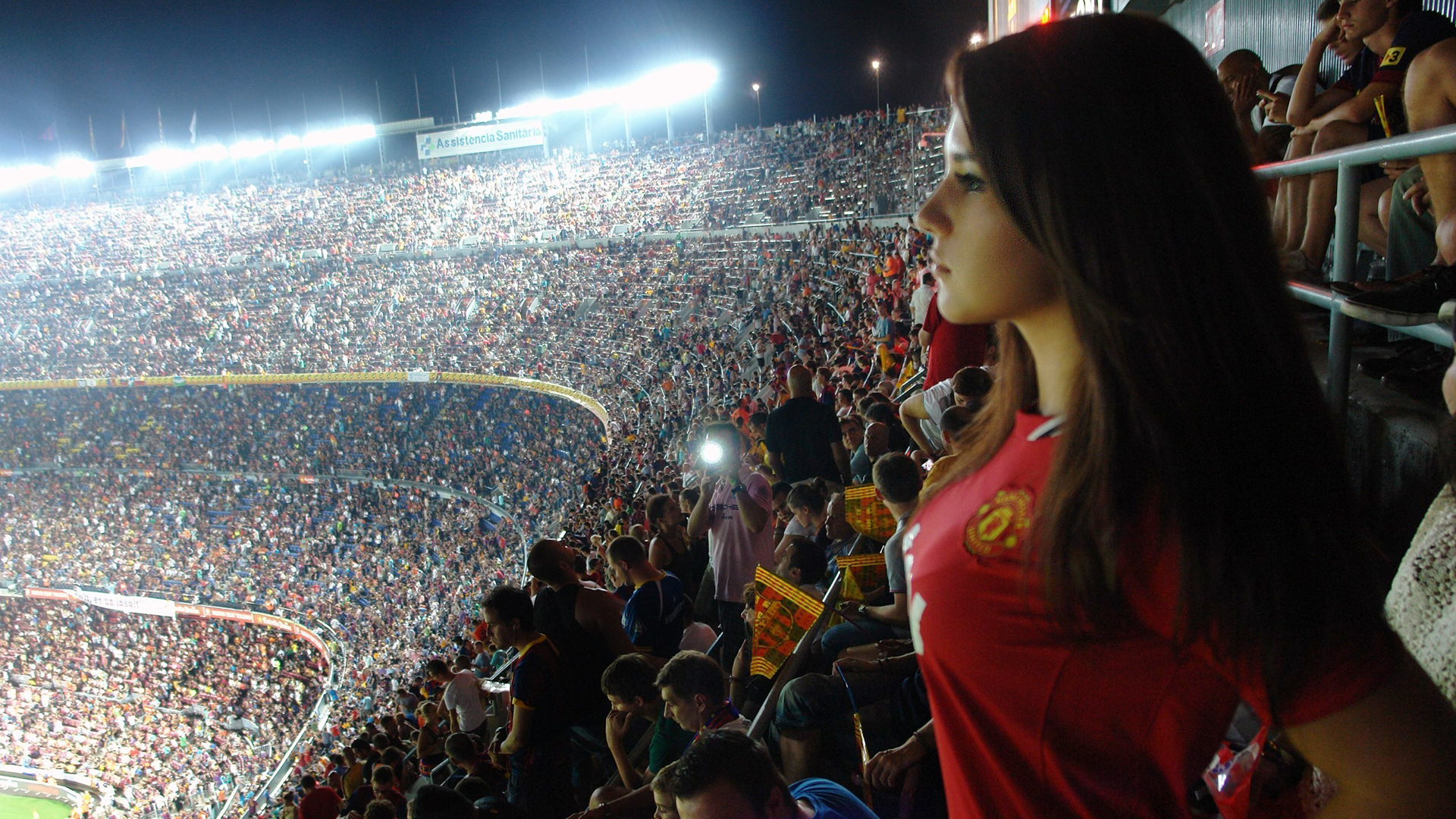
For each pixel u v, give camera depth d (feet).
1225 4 27.14
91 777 102.78
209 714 108.88
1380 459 8.79
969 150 3.59
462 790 21.25
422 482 137.28
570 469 114.21
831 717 13.88
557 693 19.99
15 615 132.77
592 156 182.80
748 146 160.04
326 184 205.98
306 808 34.96
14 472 158.40
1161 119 3.19
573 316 145.59
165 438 160.04
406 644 96.27
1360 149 8.05
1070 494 3.18
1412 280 8.23
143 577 130.82
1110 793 3.37
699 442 55.01
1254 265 3.20
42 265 194.70
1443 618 4.49
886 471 14.58
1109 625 3.14
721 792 9.48
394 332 159.63
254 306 175.01
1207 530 2.93
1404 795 2.93
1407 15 12.76
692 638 23.07
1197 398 3.05
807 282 105.19
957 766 3.73
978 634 3.46
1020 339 4.17
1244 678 3.09
